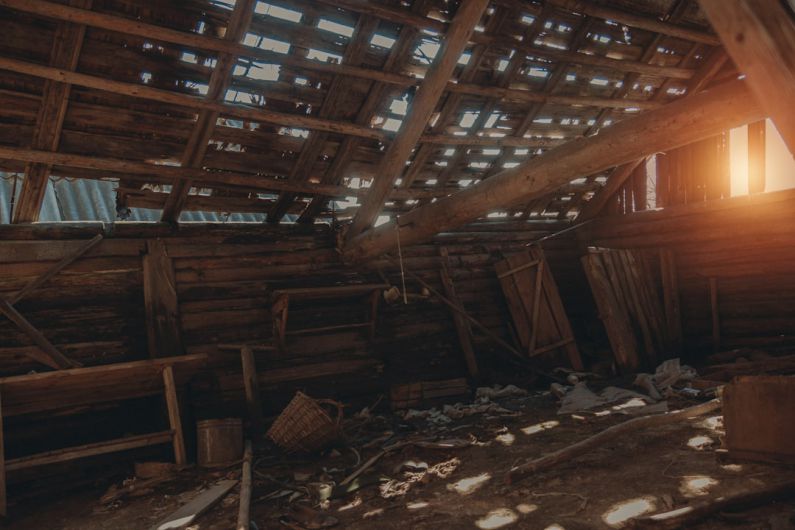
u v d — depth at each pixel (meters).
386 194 7.77
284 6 5.90
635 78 8.44
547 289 10.00
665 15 7.63
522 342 10.10
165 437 6.21
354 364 8.82
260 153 7.41
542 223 11.48
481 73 7.47
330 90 6.84
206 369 7.80
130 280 7.60
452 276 10.18
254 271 8.41
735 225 9.37
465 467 5.59
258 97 6.70
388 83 6.93
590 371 9.66
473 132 8.25
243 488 5.23
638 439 5.59
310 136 7.30
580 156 5.24
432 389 8.74
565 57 7.60
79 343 7.14
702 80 8.74
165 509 5.20
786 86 2.51
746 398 4.55
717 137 9.66
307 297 8.41
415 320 9.58
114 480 6.40
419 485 5.23
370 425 7.72
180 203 7.74
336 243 8.99
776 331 8.95
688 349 10.02
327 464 6.21
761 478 4.19
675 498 4.05
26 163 6.44
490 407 7.90
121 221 7.77
